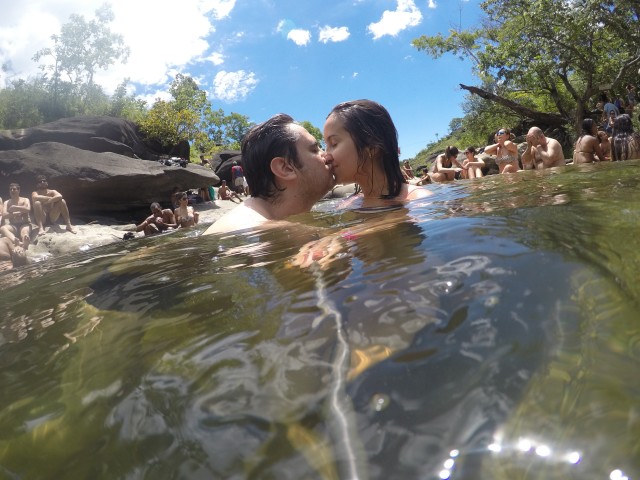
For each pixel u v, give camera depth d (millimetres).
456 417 444
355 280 891
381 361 560
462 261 871
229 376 594
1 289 1791
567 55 18609
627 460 369
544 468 376
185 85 37406
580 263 771
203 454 455
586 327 566
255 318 791
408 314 674
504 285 720
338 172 2467
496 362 518
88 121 16844
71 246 9586
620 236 918
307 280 978
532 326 583
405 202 2309
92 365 730
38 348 878
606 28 18766
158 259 1644
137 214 14539
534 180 2588
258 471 420
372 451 420
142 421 532
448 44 25047
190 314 890
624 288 659
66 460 494
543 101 26516
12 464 503
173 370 643
